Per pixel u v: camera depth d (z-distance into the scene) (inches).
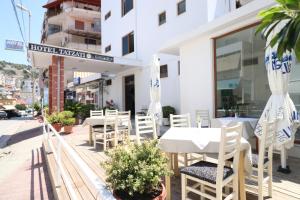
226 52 280.2
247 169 112.3
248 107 259.9
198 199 122.6
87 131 386.6
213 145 114.7
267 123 115.2
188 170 107.8
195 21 411.8
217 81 290.5
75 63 517.7
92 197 126.5
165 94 478.6
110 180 82.3
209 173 102.3
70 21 1136.8
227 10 408.5
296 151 199.5
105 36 755.4
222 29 265.6
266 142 116.2
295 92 210.8
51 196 153.6
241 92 266.4
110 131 246.8
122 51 652.1
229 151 102.3
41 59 474.9
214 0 394.0
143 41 555.5
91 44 1128.8
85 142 288.0
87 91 977.5
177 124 191.3
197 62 313.9
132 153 86.4
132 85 620.4
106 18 753.6
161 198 80.0
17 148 311.0
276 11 90.2
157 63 310.2
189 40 318.0
